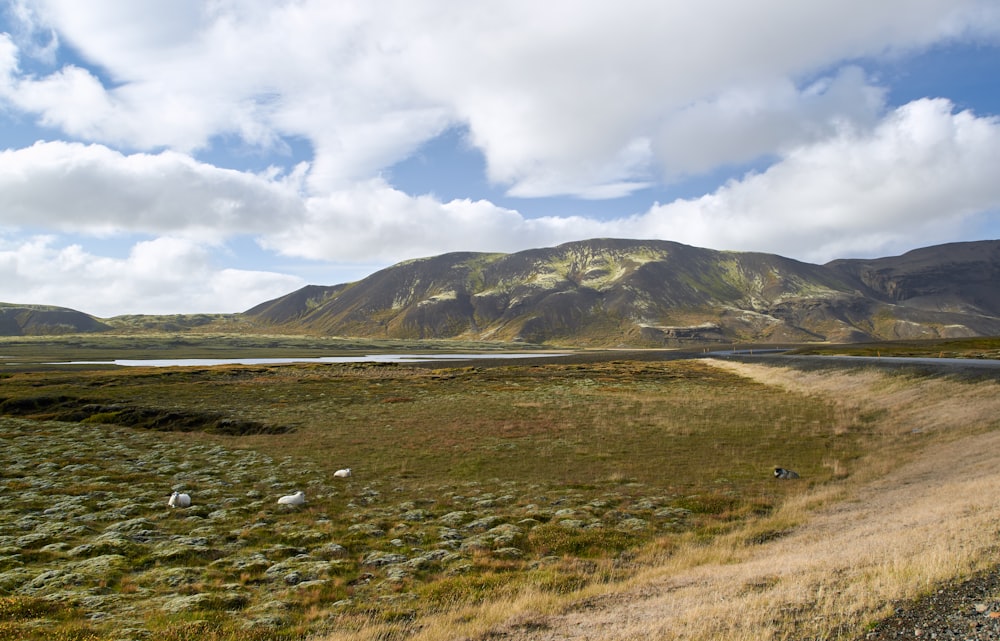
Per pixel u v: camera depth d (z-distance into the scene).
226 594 15.88
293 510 25.72
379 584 16.91
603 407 60.12
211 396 71.19
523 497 27.73
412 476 32.75
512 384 87.81
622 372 108.31
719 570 15.78
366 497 28.22
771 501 25.89
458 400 67.81
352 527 23.08
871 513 21.56
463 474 33.03
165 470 34.22
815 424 47.22
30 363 181.12
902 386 58.12
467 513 24.92
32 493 27.91
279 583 17.09
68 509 24.98
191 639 12.68
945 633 9.29
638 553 19.47
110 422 58.03
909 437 39.72
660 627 11.21
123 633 12.88
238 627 13.48
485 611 13.81
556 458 36.69
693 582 14.80
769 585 13.41
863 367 78.19
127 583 16.81
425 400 68.00
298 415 57.34
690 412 55.50
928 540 15.12
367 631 12.73
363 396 72.06
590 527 22.44
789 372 89.50
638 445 40.25
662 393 74.56
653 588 14.65
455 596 15.48
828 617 10.65
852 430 44.19
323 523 23.47
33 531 22.03
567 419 52.53
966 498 20.38
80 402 66.62
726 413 54.56
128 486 29.94
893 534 16.98
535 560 18.89
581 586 16.03
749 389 79.12
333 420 54.19
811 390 71.19
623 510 24.97
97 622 13.67
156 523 23.38
